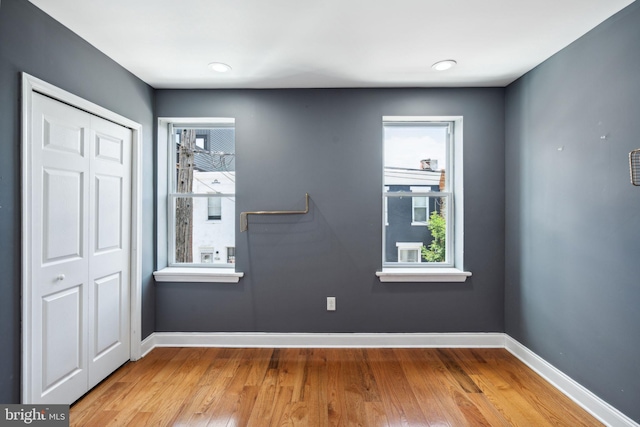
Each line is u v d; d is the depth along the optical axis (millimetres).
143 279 2461
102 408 1804
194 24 1714
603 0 1510
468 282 2615
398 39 1869
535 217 2248
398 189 2805
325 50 1997
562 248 1996
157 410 1790
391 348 2602
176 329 2627
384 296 2615
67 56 1736
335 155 2613
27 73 1504
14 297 1464
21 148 1478
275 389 2004
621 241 1603
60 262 1717
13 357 1462
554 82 2051
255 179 2615
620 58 1598
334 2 1528
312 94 2615
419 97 2605
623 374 1598
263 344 2615
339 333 2619
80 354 1874
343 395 1940
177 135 2857
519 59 2129
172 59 2111
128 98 2273
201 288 2621
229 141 2840
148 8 1569
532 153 2273
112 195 2141
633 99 1532
